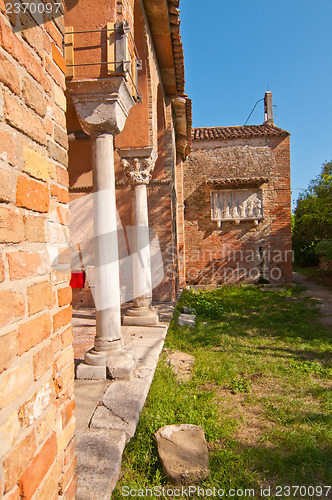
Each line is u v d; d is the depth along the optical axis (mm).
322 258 18797
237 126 15766
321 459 3146
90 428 2932
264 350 6207
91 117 3736
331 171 17703
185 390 4391
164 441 3055
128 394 3537
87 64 3516
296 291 13141
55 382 1601
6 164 1187
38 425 1321
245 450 3201
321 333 7277
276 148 13953
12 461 1125
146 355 4699
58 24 1741
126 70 3547
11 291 1173
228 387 4691
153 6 5332
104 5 3613
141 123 5754
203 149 14133
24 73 1344
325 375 5059
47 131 1577
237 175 14016
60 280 1707
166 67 7184
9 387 1126
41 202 1438
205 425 3570
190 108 9102
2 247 1141
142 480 2691
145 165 5934
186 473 2723
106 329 4117
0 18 1173
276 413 3959
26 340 1253
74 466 1786
